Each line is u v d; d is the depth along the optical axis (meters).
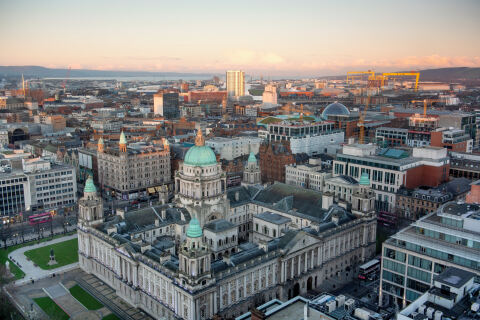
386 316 86.25
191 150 169.88
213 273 121.25
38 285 154.00
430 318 81.88
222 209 172.75
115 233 152.00
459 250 120.38
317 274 155.00
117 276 147.38
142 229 157.88
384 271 136.00
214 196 170.00
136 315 136.25
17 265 168.62
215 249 152.62
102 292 150.38
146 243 139.62
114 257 148.62
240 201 193.38
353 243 169.75
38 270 165.00
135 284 139.62
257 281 136.00
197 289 117.50
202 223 165.38
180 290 119.94
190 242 117.50
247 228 196.12
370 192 173.50
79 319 124.94
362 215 171.25
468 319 81.19
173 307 125.31
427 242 126.56
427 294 89.31
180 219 167.12
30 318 127.81
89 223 161.50
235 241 159.12
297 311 104.75
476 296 89.69
